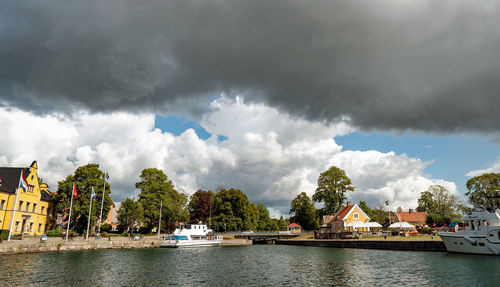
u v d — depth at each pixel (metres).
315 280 30.00
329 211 106.19
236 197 107.88
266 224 162.75
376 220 126.31
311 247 76.31
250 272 35.41
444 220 87.00
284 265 41.06
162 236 89.06
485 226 43.81
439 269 33.34
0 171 70.62
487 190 78.75
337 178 105.12
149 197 89.44
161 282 29.64
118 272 34.88
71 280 29.59
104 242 65.94
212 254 59.12
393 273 32.12
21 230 68.75
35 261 41.16
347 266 38.12
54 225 82.31
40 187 83.88
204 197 115.19
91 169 77.38
